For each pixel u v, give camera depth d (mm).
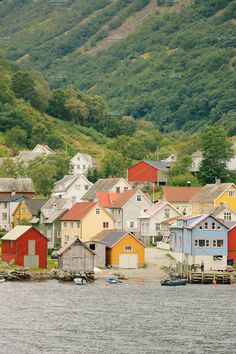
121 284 169250
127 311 142750
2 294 156625
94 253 177125
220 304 149125
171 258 190250
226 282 172500
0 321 133875
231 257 182750
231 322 135500
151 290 162500
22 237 180500
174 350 119438
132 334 127188
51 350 118062
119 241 181875
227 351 119250
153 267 182625
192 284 171375
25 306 145625
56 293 158375
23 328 129625
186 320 136625
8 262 181000
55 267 181250
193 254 180250
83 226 199875
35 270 178375
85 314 139625
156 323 134125
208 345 121875
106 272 177125
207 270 179125
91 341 123000
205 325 133375
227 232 181625
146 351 118625
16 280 172375
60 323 133250
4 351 117250
